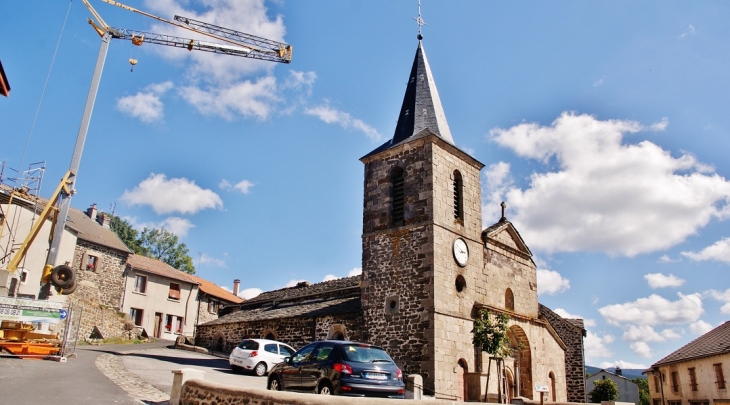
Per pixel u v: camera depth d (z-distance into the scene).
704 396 30.64
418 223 20.86
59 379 12.58
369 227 22.47
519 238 25.50
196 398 9.52
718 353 28.84
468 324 20.72
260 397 8.22
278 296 32.28
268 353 19.55
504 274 23.98
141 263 37.31
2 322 16.92
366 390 10.37
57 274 20.95
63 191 22.69
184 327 38.69
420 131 22.77
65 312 17.56
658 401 37.84
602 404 13.31
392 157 22.73
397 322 20.17
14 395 9.92
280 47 37.25
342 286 26.88
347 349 11.03
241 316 30.12
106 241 34.41
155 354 23.91
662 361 36.41
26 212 25.56
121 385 12.90
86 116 24.88
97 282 32.72
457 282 21.05
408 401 8.00
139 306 35.38
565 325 30.98
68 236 28.97
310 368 11.23
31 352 16.33
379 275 21.41
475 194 23.44
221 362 23.11
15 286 23.66
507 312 22.69
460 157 23.06
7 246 24.23
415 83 25.05
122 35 30.41
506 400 21.09
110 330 29.83
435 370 18.53
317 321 23.31
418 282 20.05
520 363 23.72
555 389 25.06
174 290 38.69
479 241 22.80
